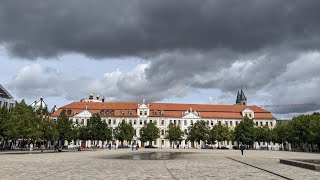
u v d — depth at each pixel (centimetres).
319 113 10169
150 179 1825
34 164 2873
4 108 6806
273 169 2556
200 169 2562
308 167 2614
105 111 14338
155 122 14212
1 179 1741
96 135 10588
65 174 2055
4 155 4647
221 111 14962
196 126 12094
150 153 6462
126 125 12144
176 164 3144
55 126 8306
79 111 14212
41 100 10512
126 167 2694
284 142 11775
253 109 15250
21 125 6525
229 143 13762
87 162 3278
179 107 14912
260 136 12044
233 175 2106
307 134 8894
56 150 7306
